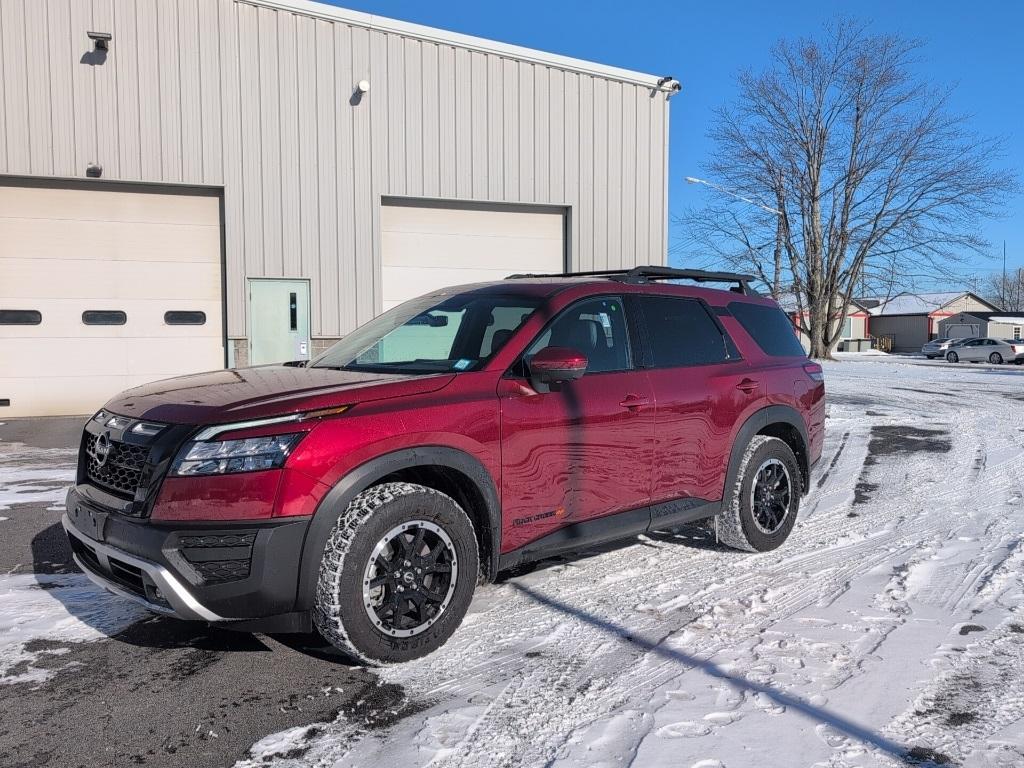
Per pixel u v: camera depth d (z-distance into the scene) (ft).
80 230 40.06
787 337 18.51
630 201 48.60
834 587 14.53
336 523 10.44
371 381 11.62
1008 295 300.81
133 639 12.22
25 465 27.25
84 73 38.73
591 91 47.29
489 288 14.71
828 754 8.79
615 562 16.11
